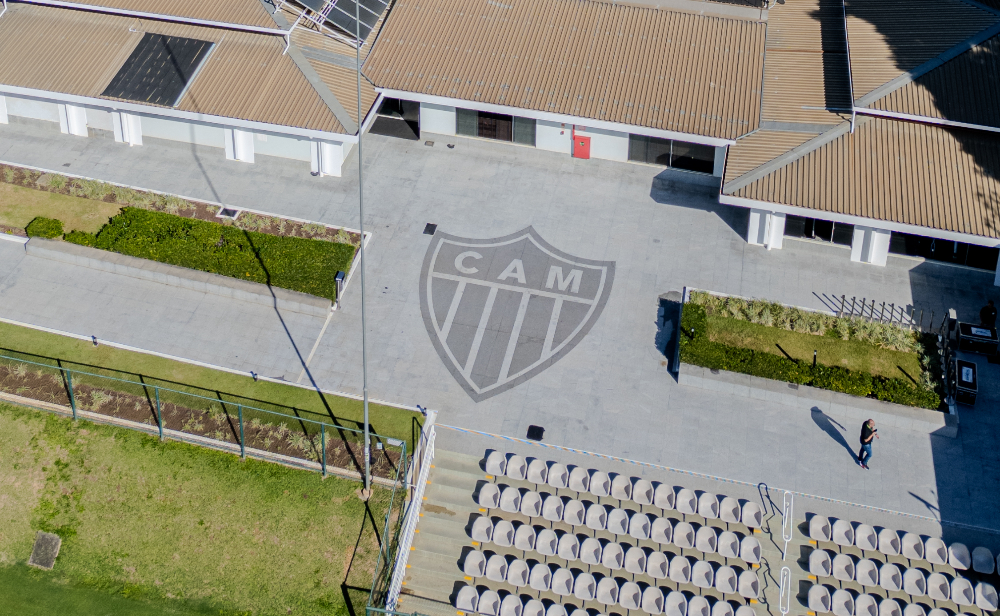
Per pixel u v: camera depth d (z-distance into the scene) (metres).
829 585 41.47
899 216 49.44
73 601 41.38
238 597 41.22
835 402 46.22
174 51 56.03
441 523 42.84
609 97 55.50
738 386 46.72
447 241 53.34
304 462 43.31
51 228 51.19
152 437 44.00
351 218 54.16
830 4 62.00
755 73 56.41
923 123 52.56
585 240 53.88
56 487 43.22
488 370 47.62
